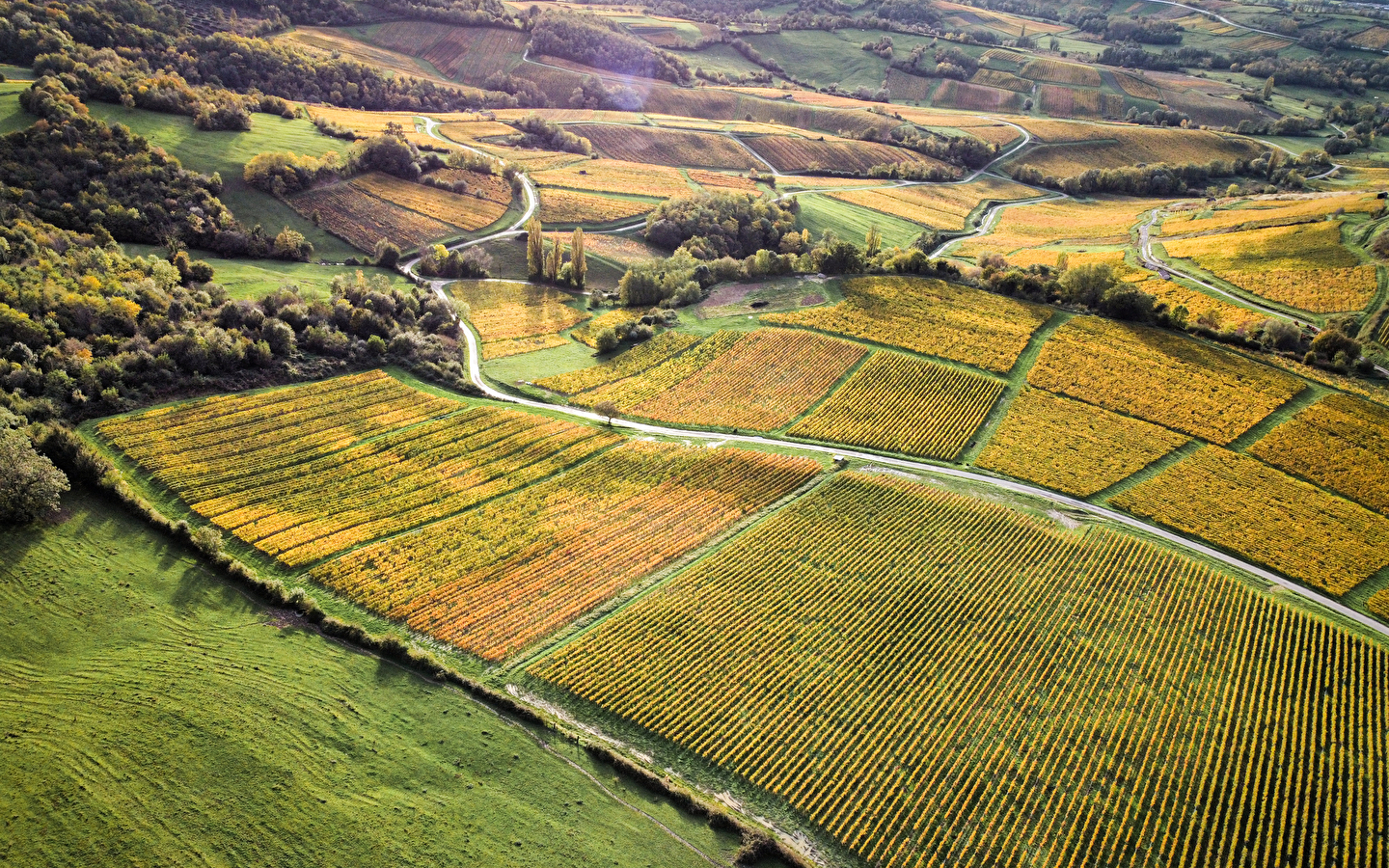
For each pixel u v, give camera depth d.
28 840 48.75
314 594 69.69
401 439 93.62
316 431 92.94
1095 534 82.44
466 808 53.06
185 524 72.56
